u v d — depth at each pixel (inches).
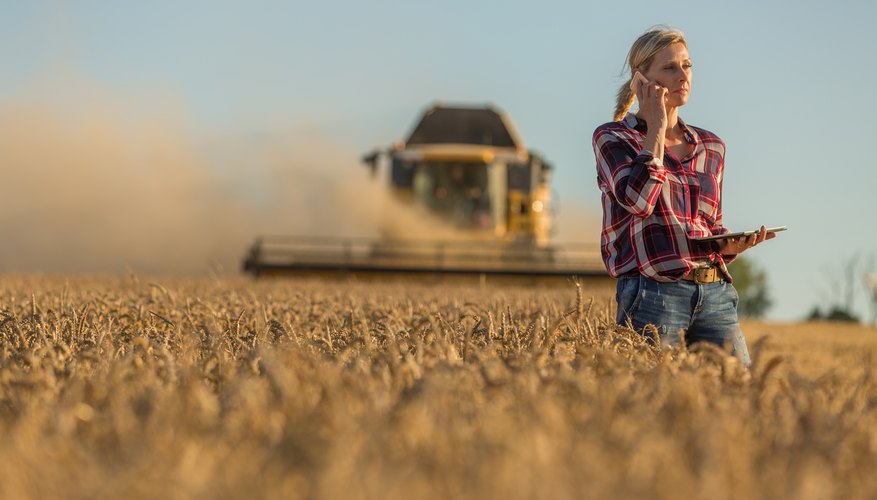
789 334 1255.5
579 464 118.3
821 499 117.0
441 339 240.5
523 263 1343.5
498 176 1385.3
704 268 310.2
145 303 396.5
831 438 141.3
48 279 796.6
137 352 226.5
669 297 310.7
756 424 158.9
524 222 1397.6
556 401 158.2
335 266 1333.7
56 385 185.6
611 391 158.6
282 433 139.9
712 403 171.8
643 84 302.2
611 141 312.2
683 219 309.7
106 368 212.4
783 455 133.1
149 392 159.2
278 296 485.7
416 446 127.9
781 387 200.2
